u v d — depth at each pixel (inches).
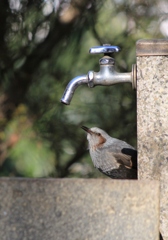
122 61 431.8
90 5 449.1
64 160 456.1
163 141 241.6
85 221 202.2
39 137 445.1
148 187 201.5
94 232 201.9
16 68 458.3
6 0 450.0
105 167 352.2
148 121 242.7
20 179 203.6
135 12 437.4
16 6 450.3
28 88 466.6
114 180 202.1
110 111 443.2
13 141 445.4
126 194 201.8
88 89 443.8
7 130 447.8
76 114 446.6
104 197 202.2
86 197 202.5
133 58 430.9
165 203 238.8
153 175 242.2
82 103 442.9
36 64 464.8
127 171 344.5
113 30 438.9
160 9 438.3
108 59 254.2
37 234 203.0
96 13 441.1
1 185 203.6
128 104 443.5
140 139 243.3
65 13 451.8
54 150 447.5
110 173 352.2
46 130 448.1
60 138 449.1
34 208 203.2
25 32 453.7
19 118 451.8
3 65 465.1
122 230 201.5
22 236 203.3
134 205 201.5
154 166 242.2
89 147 364.5
